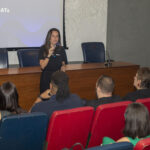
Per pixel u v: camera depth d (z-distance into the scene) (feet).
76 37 19.74
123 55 19.60
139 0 17.92
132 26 18.63
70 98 6.93
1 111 5.79
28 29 17.54
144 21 17.80
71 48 19.74
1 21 16.65
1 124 5.47
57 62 11.52
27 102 11.93
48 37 11.31
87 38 20.17
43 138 6.20
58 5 18.20
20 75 11.46
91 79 13.24
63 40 19.02
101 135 7.06
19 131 5.75
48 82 11.45
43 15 17.83
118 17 19.58
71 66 13.47
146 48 17.92
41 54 11.46
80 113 6.27
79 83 12.96
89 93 13.35
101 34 20.71
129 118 4.95
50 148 6.48
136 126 4.89
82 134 6.77
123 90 14.33
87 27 19.98
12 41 17.24
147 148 4.28
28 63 13.70
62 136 6.45
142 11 17.83
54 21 18.25
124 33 19.27
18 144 5.95
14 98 5.87
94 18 20.11
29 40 17.71
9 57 17.63
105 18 20.58
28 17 17.39
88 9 19.74
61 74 7.07
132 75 14.40
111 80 7.39
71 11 19.13
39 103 6.71
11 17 16.88
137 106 5.00
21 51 13.73
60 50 11.64
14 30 17.13
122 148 4.13
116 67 13.80
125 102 6.81
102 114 6.57
